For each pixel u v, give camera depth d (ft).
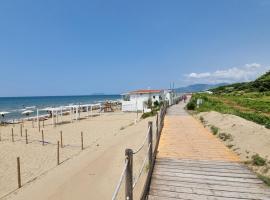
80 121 143.95
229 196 24.02
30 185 42.98
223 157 36.17
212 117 73.67
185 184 26.81
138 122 111.45
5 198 38.29
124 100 192.34
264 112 113.50
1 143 80.12
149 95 183.93
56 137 91.50
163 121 73.46
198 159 35.24
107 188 36.45
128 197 18.03
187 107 125.59
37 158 61.72
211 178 28.32
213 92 385.29
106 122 134.82
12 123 142.51
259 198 23.61
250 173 29.84
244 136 44.21
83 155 60.70
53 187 40.04
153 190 25.44
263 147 36.52
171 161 34.40
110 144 68.33
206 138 49.24
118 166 45.50
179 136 51.39
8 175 49.47
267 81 311.27
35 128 118.42
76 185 39.32
